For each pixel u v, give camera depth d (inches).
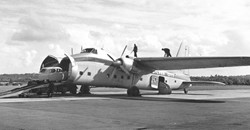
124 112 450.6
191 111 475.8
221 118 390.3
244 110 497.0
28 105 549.0
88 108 505.0
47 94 794.8
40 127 303.7
